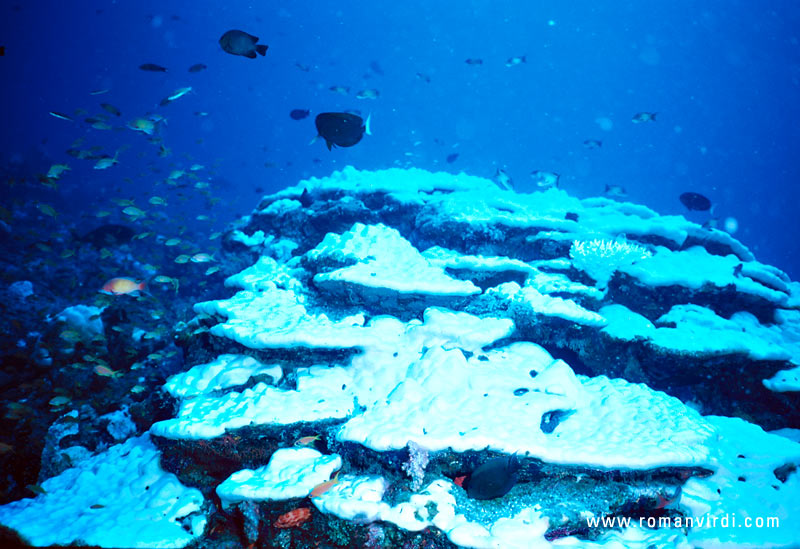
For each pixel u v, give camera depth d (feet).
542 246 25.03
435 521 12.80
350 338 17.63
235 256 30.73
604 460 13.83
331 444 15.23
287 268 24.41
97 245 32.65
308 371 17.57
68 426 18.95
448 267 22.89
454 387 16.16
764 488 15.21
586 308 21.93
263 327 18.15
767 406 19.95
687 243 27.07
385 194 28.76
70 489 16.58
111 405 20.29
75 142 31.68
